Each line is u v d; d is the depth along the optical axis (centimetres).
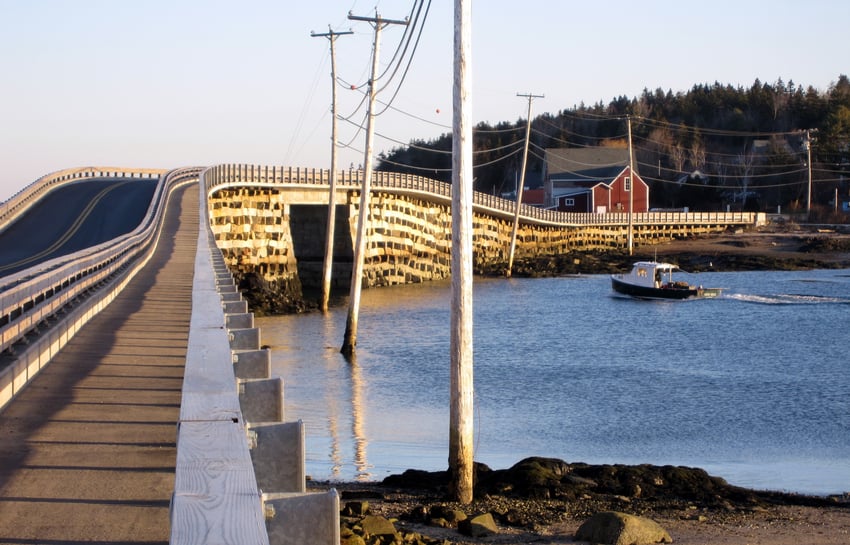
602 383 3884
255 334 1135
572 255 11744
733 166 16775
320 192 9012
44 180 8456
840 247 11331
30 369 1448
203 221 4741
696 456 2625
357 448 2650
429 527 1692
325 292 6762
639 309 6975
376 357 4572
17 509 799
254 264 8444
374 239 9475
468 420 1956
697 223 12912
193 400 694
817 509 1966
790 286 8544
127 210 7350
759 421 3111
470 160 1984
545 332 5675
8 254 5169
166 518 775
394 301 7731
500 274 10506
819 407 3341
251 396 828
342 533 1350
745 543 1642
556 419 3155
